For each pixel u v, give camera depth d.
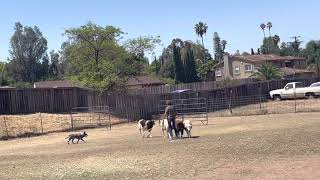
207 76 116.31
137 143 25.09
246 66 97.12
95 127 41.06
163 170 15.56
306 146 18.83
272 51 135.75
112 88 58.94
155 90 68.00
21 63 147.00
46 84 91.81
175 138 26.06
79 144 27.16
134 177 14.67
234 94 55.53
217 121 38.56
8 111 43.56
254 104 52.84
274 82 60.50
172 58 132.88
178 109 47.56
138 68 66.88
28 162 20.06
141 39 67.25
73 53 67.94
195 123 37.50
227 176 13.77
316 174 13.18
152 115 50.75
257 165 15.27
